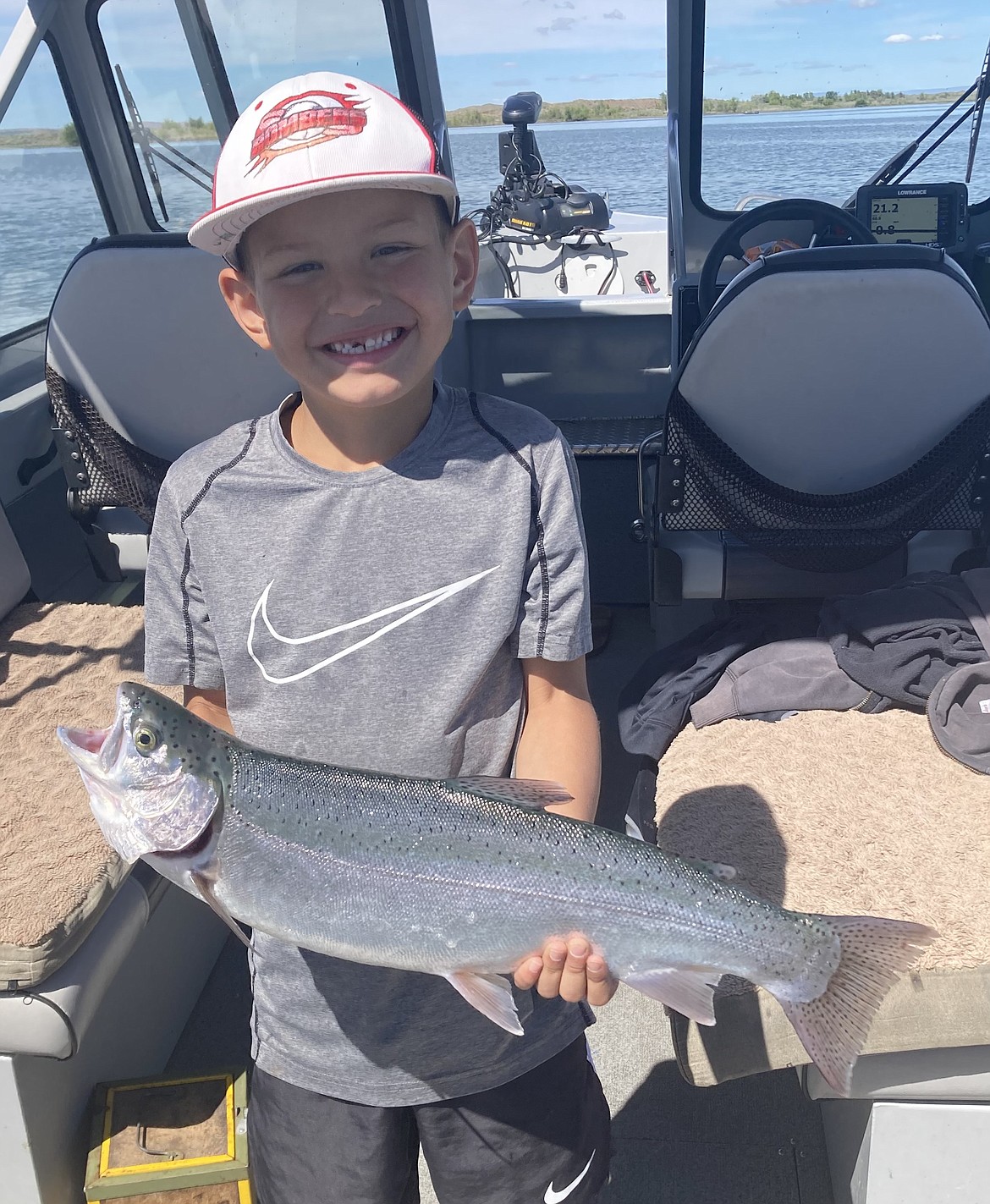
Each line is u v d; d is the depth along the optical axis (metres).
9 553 3.39
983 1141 1.98
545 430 1.59
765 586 3.15
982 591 2.69
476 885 1.38
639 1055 2.67
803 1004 1.45
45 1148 2.12
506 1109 1.64
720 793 2.34
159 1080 2.29
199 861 1.36
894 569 3.13
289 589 1.54
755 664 2.77
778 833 2.21
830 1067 1.43
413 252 1.43
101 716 2.79
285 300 1.44
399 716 1.54
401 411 1.53
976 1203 2.03
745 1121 2.49
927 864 2.09
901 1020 1.85
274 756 1.40
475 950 1.41
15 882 2.13
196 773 1.34
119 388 3.26
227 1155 2.14
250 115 1.40
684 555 3.15
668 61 4.36
